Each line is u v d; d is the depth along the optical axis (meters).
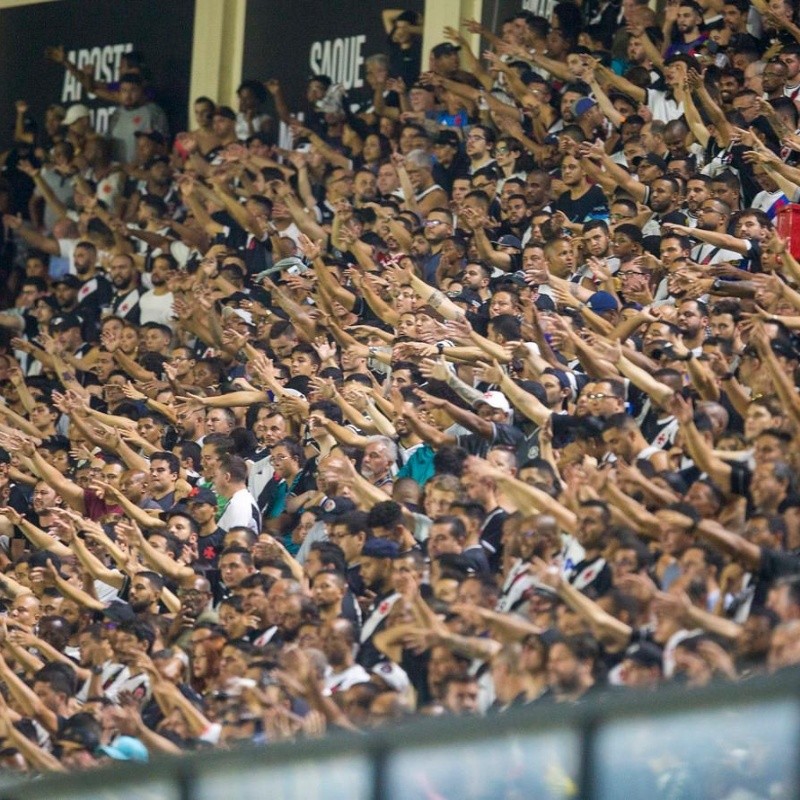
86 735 39.88
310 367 53.50
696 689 27.06
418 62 74.62
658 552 37.88
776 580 33.44
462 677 35.25
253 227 65.19
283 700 36.84
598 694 30.84
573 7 65.62
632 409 44.62
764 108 53.03
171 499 51.84
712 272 46.38
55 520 47.81
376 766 27.97
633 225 52.72
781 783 26.41
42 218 79.06
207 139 74.94
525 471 40.94
